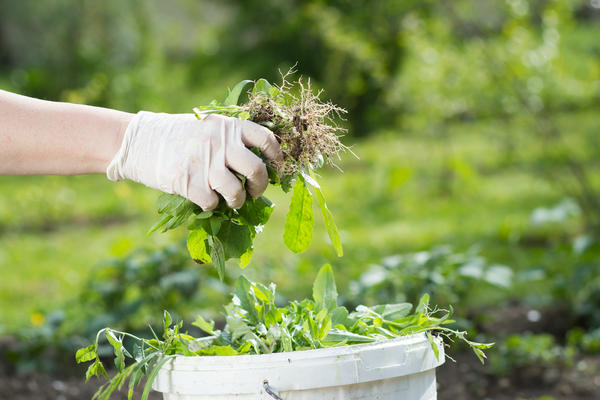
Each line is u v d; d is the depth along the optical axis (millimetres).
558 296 4641
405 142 13578
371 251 7309
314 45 16766
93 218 10094
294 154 1824
